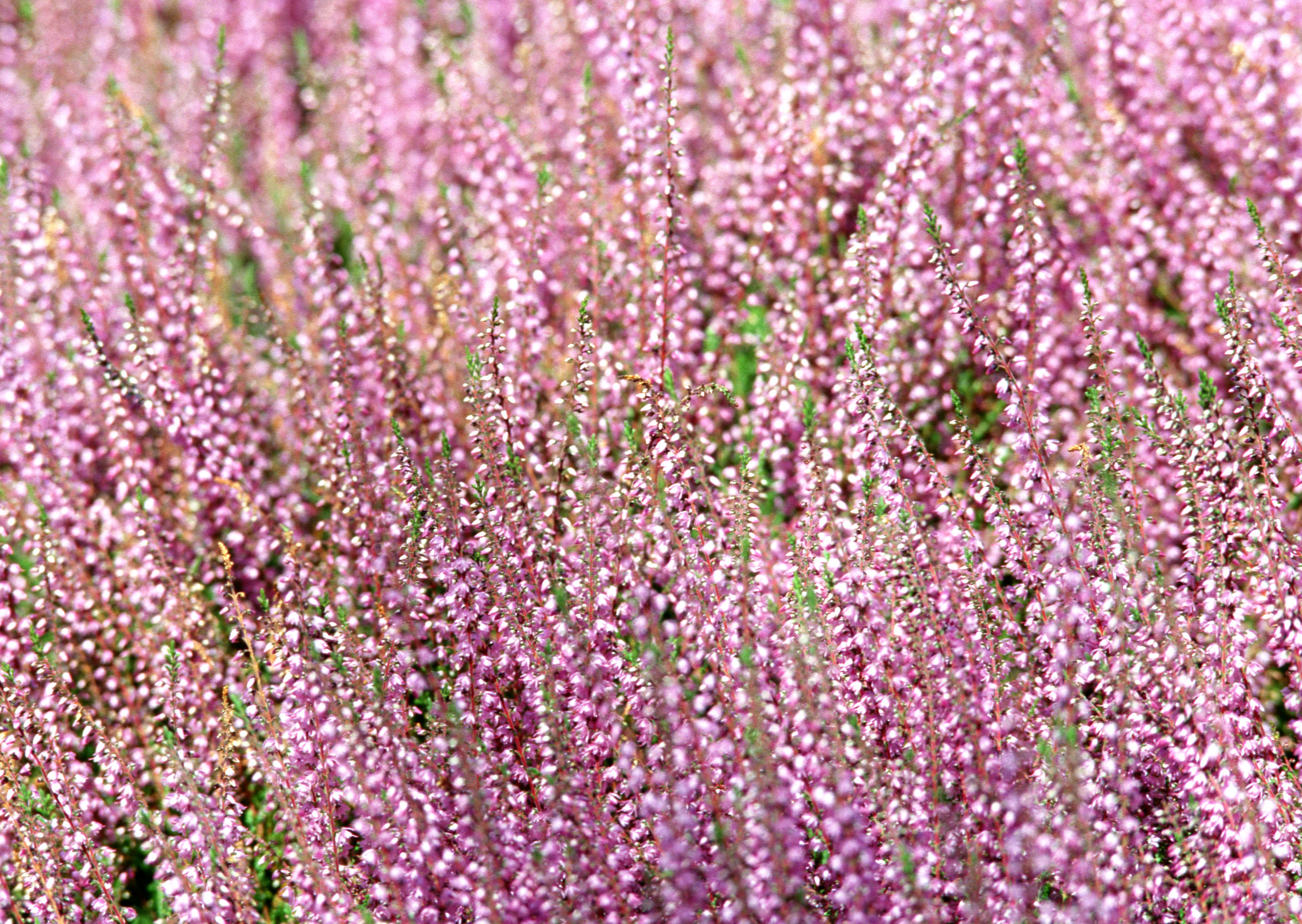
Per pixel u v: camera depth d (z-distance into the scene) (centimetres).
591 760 117
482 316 125
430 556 118
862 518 118
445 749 116
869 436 119
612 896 115
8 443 124
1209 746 115
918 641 116
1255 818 115
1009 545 118
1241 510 117
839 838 114
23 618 121
